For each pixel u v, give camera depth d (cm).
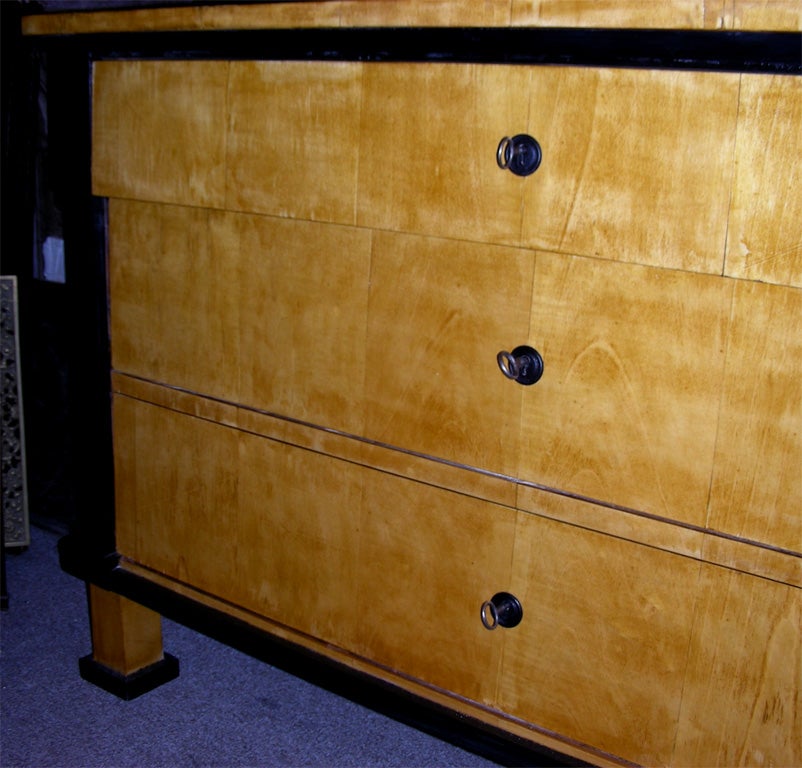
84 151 119
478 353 93
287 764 127
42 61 171
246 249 107
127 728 134
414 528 101
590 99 81
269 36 98
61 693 141
